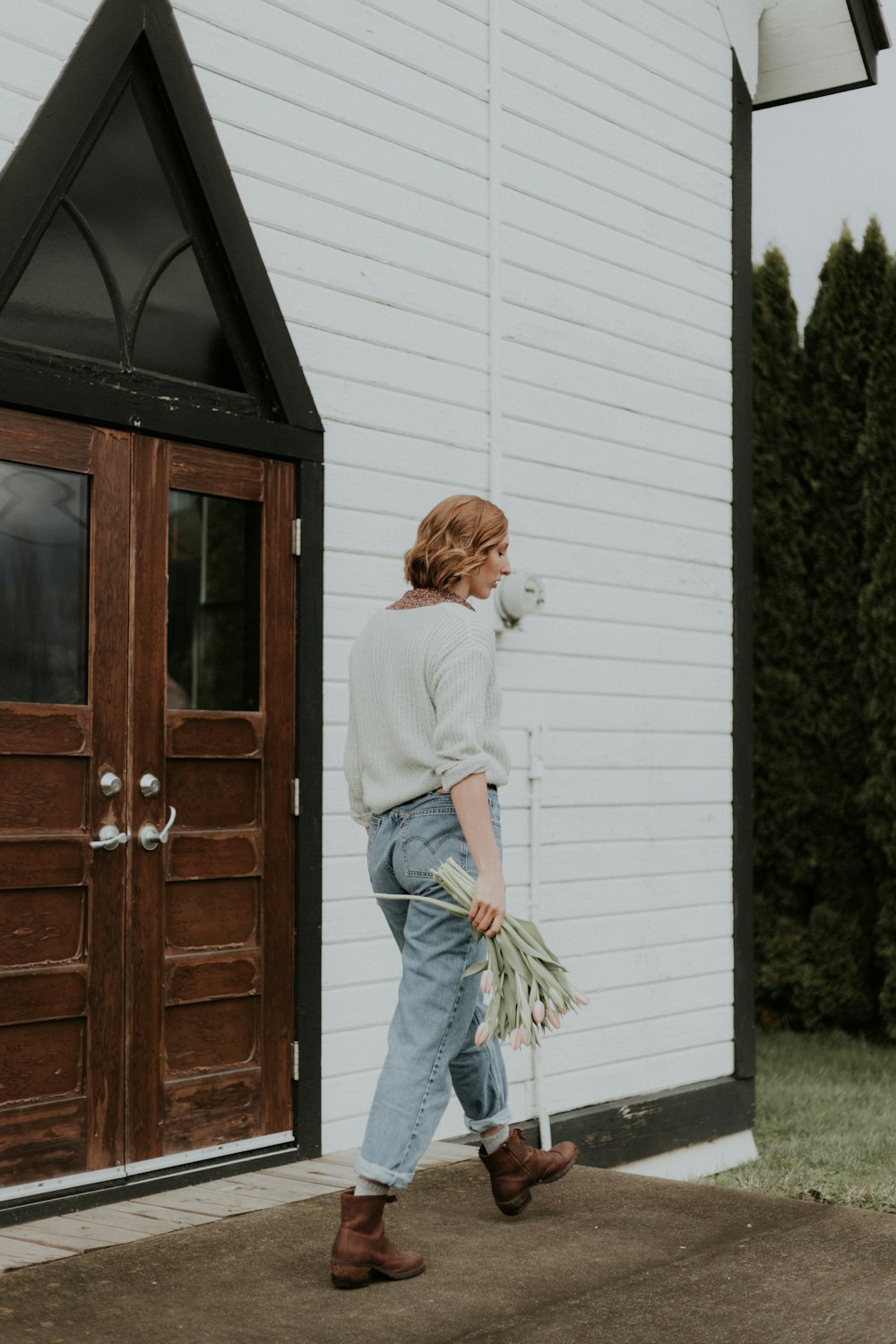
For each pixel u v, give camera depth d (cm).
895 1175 557
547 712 497
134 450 357
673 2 562
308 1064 389
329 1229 308
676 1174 537
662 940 540
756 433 842
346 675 417
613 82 533
